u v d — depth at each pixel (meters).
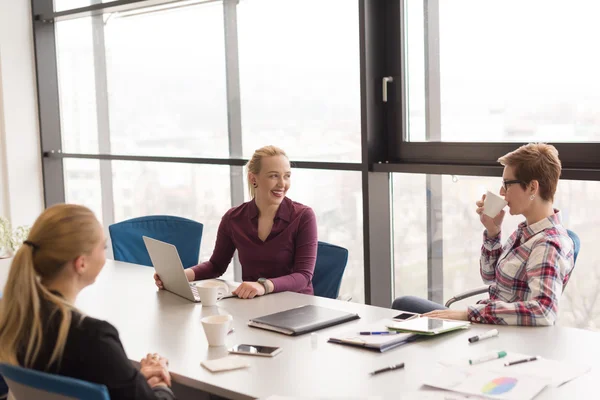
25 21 5.38
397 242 3.81
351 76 3.79
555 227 2.40
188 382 1.89
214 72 4.50
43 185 5.57
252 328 2.33
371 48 3.58
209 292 2.62
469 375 1.80
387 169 3.58
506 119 3.28
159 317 2.49
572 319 3.25
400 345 2.08
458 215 3.53
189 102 4.68
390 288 3.85
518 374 1.78
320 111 3.96
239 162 4.36
